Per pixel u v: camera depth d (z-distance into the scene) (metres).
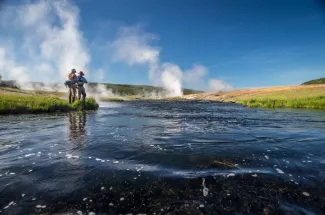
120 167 4.64
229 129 9.93
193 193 3.54
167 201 3.31
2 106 15.37
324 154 5.69
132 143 6.85
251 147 6.40
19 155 5.43
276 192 3.58
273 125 11.38
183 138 7.72
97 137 7.75
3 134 8.09
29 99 19.88
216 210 3.09
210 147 6.38
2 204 3.19
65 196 3.43
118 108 26.81
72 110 19.78
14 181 3.92
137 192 3.57
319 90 51.06
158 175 4.21
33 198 3.36
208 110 24.98
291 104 30.80
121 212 3.05
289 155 5.59
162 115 17.62
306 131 9.40
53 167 4.62
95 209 3.11
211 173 4.32
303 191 3.62
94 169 4.52
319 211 3.08
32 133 8.33
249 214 3.01
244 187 3.74
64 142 6.89
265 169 4.55
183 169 4.54
